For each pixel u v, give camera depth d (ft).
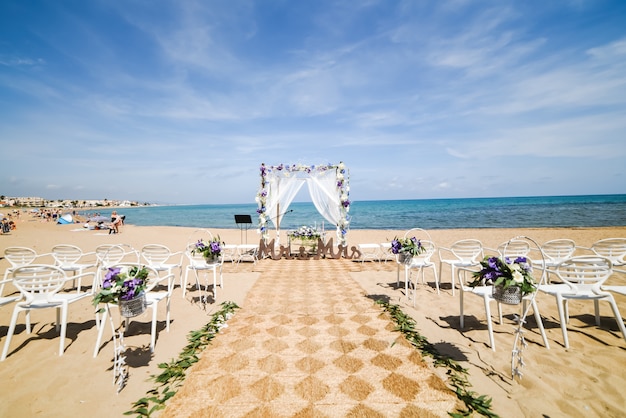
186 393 8.28
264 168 32.50
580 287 11.28
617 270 10.39
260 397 8.10
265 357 10.26
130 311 8.88
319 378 8.98
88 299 16.85
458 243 17.24
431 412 7.43
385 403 7.79
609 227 56.18
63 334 10.49
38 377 9.11
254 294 17.85
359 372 9.28
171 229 68.80
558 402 7.66
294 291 18.48
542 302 15.25
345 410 7.55
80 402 7.96
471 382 8.61
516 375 8.82
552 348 10.48
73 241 40.91
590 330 11.79
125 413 7.47
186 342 11.53
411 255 15.55
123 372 9.39
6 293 17.78
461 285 12.50
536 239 40.04
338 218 32.55
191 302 16.43
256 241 45.98
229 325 13.11
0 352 10.72
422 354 10.27
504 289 8.96
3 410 7.63
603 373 8.84
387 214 115.03
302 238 29.94
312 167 32.86
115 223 54.49
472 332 12.04
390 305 15.26
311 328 12.71
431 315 14.01
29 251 17.08
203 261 17.66
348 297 17.08
